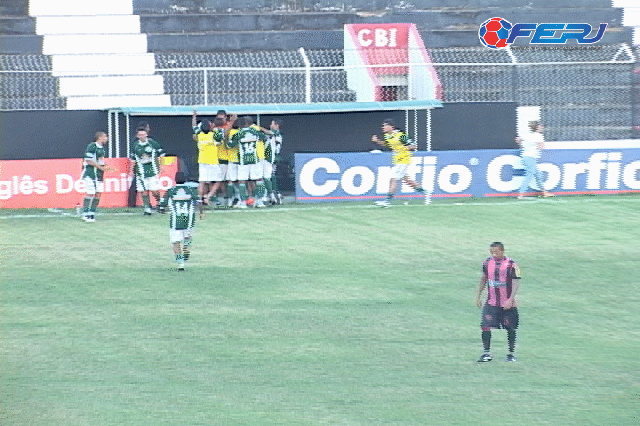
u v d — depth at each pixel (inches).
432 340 2000.5
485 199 3602.4
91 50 4448.8
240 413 1563.7
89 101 4188.0
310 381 1737.2
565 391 1695.4
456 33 4650.6
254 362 1845.5
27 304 2241.6
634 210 3380.9
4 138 3590.1
